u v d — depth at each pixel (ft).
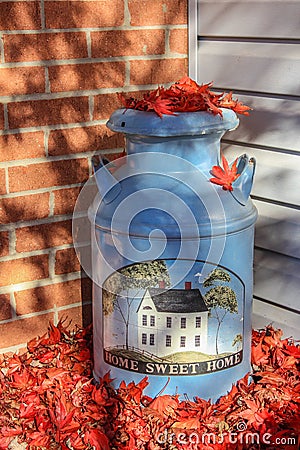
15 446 7.92
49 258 9.52
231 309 8.24
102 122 9.62
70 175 9.48
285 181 9.07
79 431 7.98
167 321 8.07
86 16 9.23
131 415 8.07
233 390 8.41
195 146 8.06
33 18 8.87
